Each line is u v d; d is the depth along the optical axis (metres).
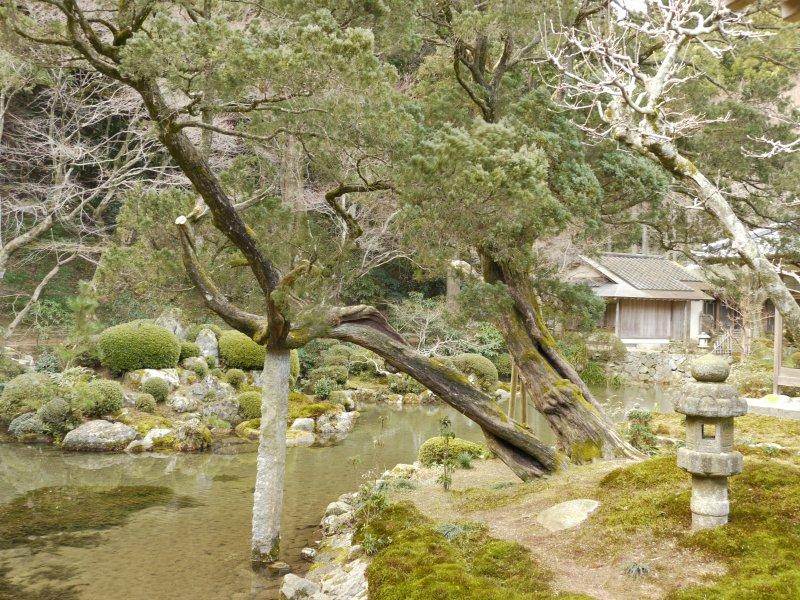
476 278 7.28
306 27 4.29
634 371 20.36
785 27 7.95
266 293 5.78
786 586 3.57
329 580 5.11
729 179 10.03
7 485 8.36
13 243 13.83
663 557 4.23
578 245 9.71
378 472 9.41
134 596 5.20
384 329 6.47
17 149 14.98
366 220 11.41
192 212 6.35
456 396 6.55
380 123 4.74
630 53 9.21
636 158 8.30
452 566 4.38
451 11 7.93
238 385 13.55
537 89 7.41
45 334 14.15
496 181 5.17
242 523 7.05
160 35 4.30
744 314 18.52
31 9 9.23
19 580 5.47
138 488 8.36
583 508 5.27
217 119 13.43
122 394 11.41
